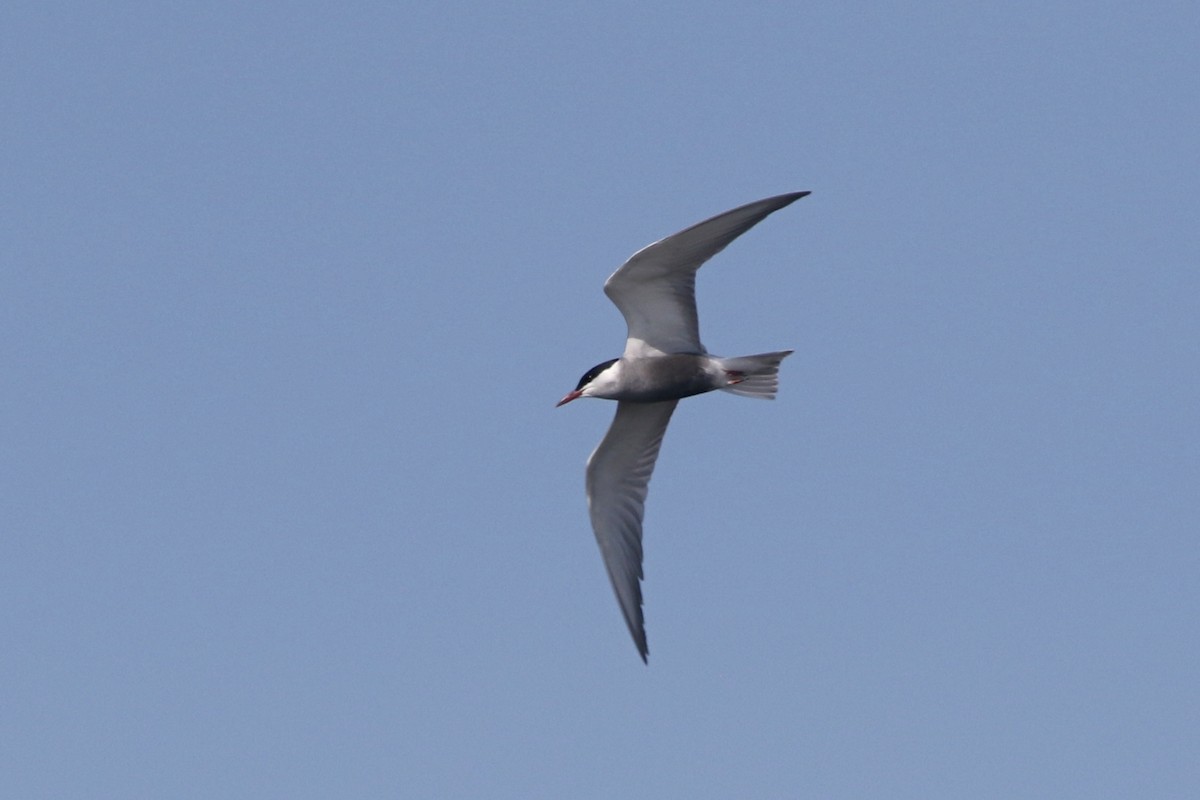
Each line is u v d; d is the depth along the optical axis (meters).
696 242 15.13
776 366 16.12
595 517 17.41
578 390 16.25
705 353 16.08
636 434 17.20
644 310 15.88
